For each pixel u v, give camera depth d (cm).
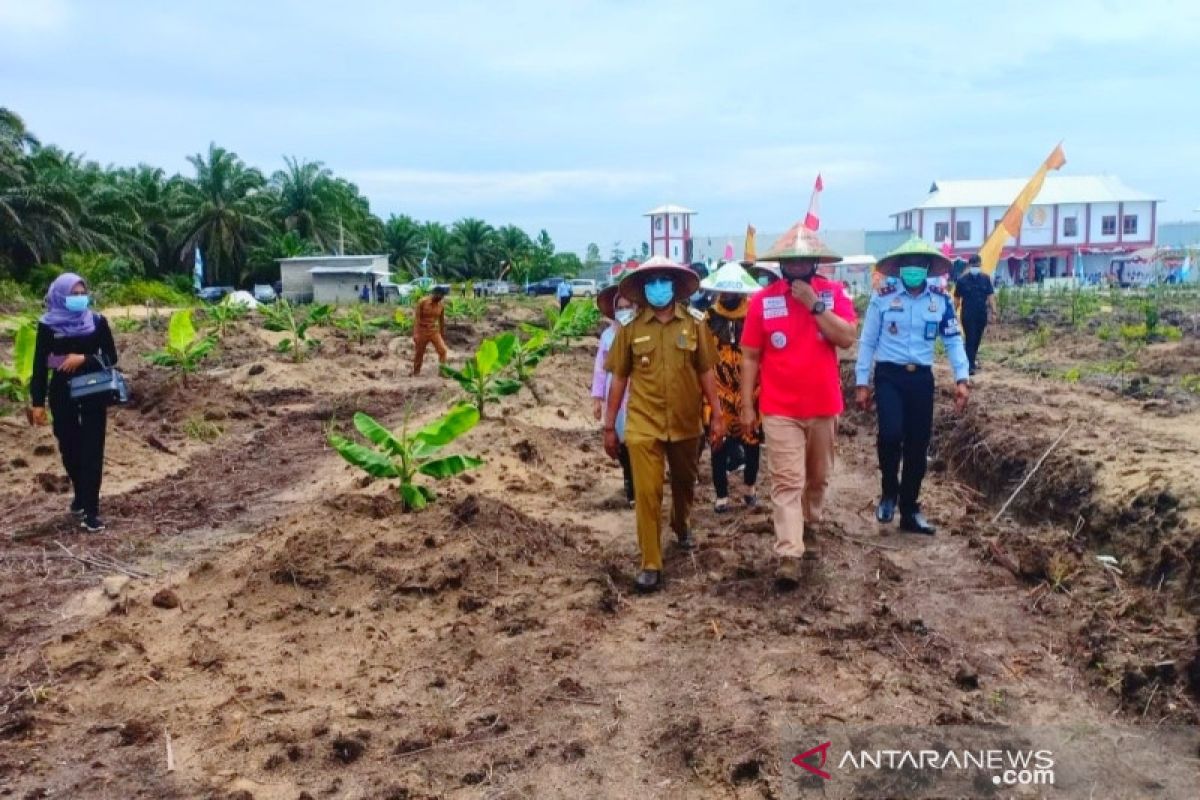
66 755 398
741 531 674
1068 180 6075
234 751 398
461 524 628
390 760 392
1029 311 2316
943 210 5959
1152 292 2612
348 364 1675
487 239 8469
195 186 6356
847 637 495
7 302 3647
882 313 679
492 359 974
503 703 436
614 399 602
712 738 397
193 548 682
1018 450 815
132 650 489
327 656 483
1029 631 516
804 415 574
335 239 7100
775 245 582
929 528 688
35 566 635
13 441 904
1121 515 632
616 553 647
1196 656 445
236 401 1241
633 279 578
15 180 4538
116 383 719
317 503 698
